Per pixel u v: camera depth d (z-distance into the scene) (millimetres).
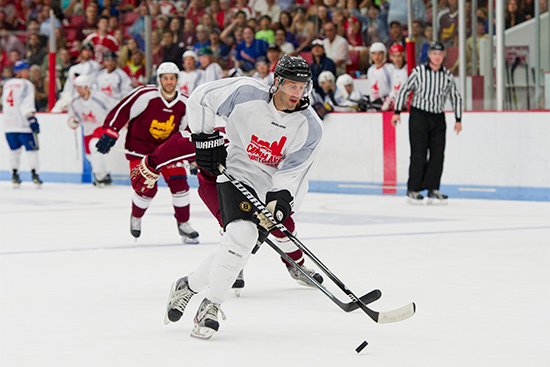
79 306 13414
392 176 32750
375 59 34094
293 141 11320
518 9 29844
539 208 27062
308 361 9867
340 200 31188
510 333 11117
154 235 22359
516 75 30109
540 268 16172
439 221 24094
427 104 28359
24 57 46406
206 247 20109
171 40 41719
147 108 20281
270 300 13773
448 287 14477
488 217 24859
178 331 11594
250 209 11070
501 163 29984
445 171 31328
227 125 11500
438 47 27953
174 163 19312
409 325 11711
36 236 22344
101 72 41188
